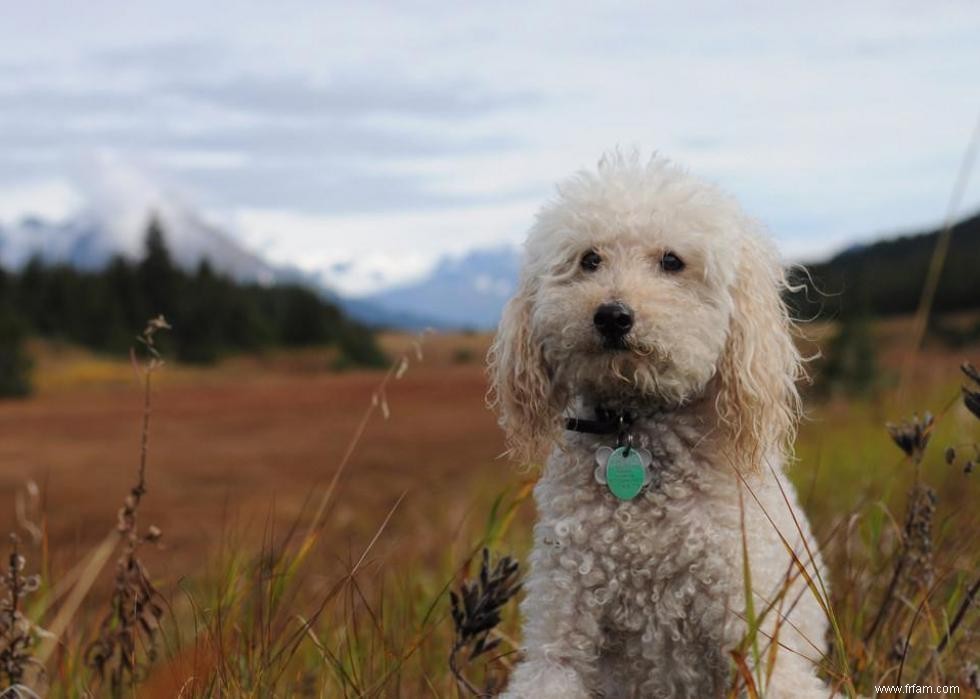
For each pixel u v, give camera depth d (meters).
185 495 3.43
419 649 1.15
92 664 1.10
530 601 0.97
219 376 13.58
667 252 1.01
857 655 1.04
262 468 4.16
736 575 0.92
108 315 14.98
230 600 1.09
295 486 3.52
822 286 1.15
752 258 1.04
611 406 1.00
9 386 9.30
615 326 0.96
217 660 0.98
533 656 0.96
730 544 0.92
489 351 1.11
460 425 6.08
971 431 1.69
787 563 0.95
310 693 1.09
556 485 0.98
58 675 1.14
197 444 5.23
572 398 1.04
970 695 0.96
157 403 8.37
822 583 0.91
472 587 1.00
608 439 0.98
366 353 16.45
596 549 0.95
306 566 1.49
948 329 9.50
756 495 0.95
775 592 0.92
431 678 1.14
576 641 0.95
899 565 1.07
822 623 1.00
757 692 0.84
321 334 17.03
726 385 1.00
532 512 2.04
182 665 1.02
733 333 1.01
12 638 1.01
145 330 1.09
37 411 7.49
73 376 11.91
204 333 15.79
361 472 3.83
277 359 16.05
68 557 1.55
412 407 7.71
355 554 1.72
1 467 4.31
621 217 1.01
